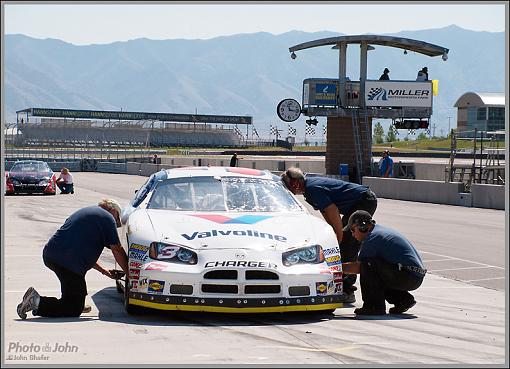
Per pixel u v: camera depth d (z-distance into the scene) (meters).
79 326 13.41
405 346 12.24
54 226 34.16
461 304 17.19
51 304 14.35
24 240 28.47
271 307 13.85
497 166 56.31
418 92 77.19
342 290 15.41
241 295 13.73
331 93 76.44
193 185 16.73
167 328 13.28
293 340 12.46
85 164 130.50
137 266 14.25
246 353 11.38
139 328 13.27
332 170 77.88
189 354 11.23
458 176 66.12
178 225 14.87
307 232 15.04
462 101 175.38
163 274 13.84
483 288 19.91
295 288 13.99
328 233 15.27
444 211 46.81
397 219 40.88
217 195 16.41
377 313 15.34
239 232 14.56
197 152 189.50
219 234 14.44
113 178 97.25
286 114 77.19
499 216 43.09
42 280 19.11
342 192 17.12
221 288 13.77
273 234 14.68
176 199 16.27
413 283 15.13
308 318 14.61
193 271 13.76
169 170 17.83
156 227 14.80
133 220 15.51
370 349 11.91
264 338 12.55
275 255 14.10
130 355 11.11
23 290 17.56
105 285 18.77
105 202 15.73
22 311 14.12
